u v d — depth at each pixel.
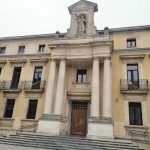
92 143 13.05
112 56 19.16
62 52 18.80
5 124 19.28
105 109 15.73
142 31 19.42
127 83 17.55
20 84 20.62
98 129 14.88
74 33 20.22
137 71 18.25
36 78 21.09
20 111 19.55
